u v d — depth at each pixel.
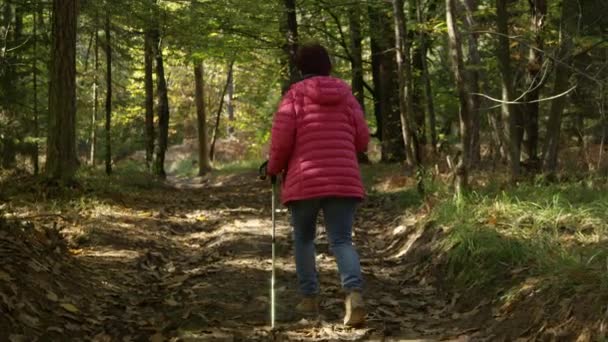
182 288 6.30
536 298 4.87
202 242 9.01
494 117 12.49
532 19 10.05
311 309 5.37
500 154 12.66
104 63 23.83
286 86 20.08
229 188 17.42
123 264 6.98
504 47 9.78
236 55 20.70
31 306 4.77
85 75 20.33
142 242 8.20
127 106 26.77
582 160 11.21
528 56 10.86
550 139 9.69
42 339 4.41
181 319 5.32
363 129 5.07
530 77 10.12
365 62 21.50
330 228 4.99
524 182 8.91
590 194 7.63
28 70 15.34
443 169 11.59
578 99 11.26
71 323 4.88
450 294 6.03
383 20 18.30
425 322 5.47
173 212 11.67
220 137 43.00
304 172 4.86
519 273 5.43
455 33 8.43
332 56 21.34
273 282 5.18
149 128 20.88
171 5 19.38
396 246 8.38
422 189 10.02
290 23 16.38
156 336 4.82
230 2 17.80
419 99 17.52
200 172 27.03
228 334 4.99
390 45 18.50
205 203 13.45
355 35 20.41
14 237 5.91
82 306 5.32
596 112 11.27
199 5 17.89
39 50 15.34
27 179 11.62
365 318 5.43
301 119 4.92
